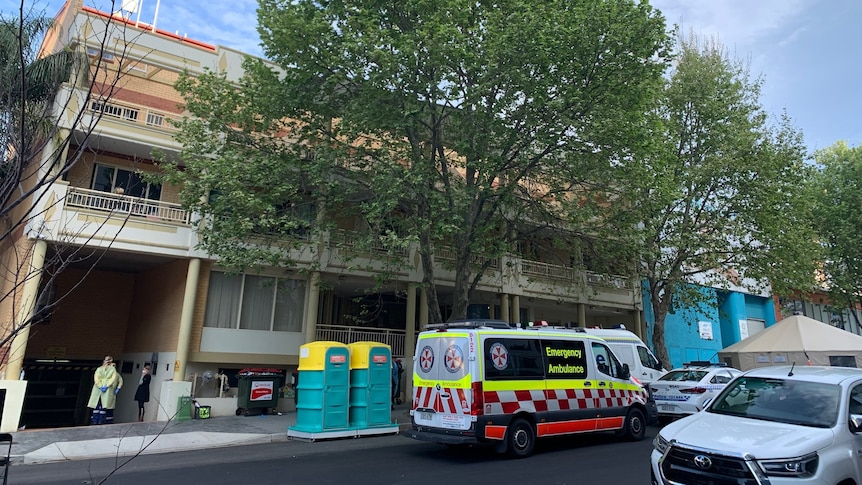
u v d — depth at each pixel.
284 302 18.86
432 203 14.00
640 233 17.25
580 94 13.52
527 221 19.19
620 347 16.73
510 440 10.14
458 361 10.32
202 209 14.98
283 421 15.13
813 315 35.00
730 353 21.05
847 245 27.34
